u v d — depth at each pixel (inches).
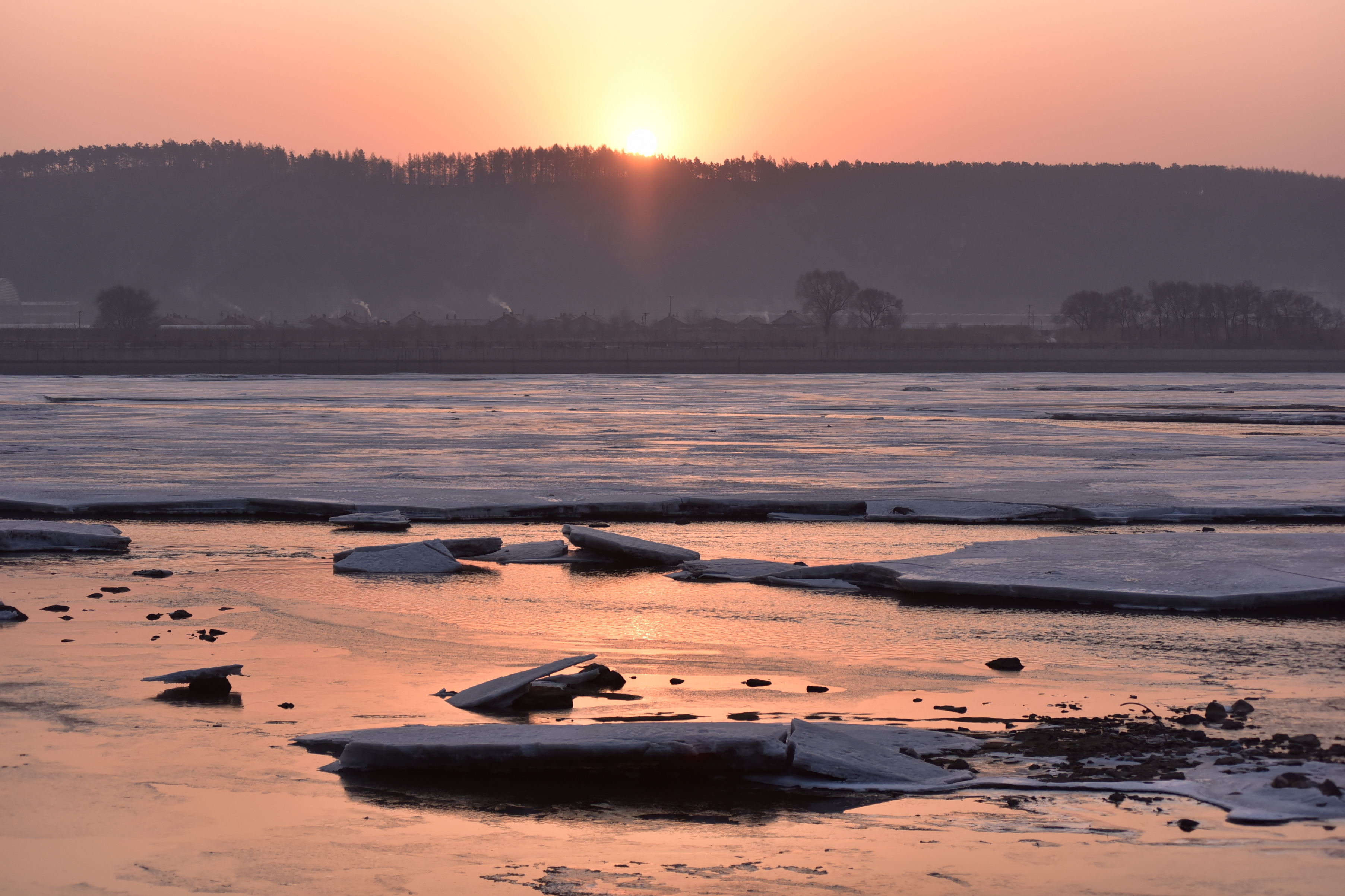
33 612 1056.2
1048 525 1605.6
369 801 600.1
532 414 3978.8
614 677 829.8
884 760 645.9
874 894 490.6
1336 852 525.7
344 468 2185.0
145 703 775.1
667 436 2997.0
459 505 1657.2
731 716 748.6
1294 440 2930.6
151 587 1177.4
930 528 1576.0
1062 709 765.3
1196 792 597.9
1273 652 919.7
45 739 699.4
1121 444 2792.8
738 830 560.7
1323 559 1213.7
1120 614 1058.7
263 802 597.9
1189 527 1588.3
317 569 1279.5
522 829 562.3
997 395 5713.6
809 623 1027.9
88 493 1749.5
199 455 2434.8
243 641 959.6
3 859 529.3
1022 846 536.7
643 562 1322.6
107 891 497.4
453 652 927.0
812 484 1962.4
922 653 921.5
